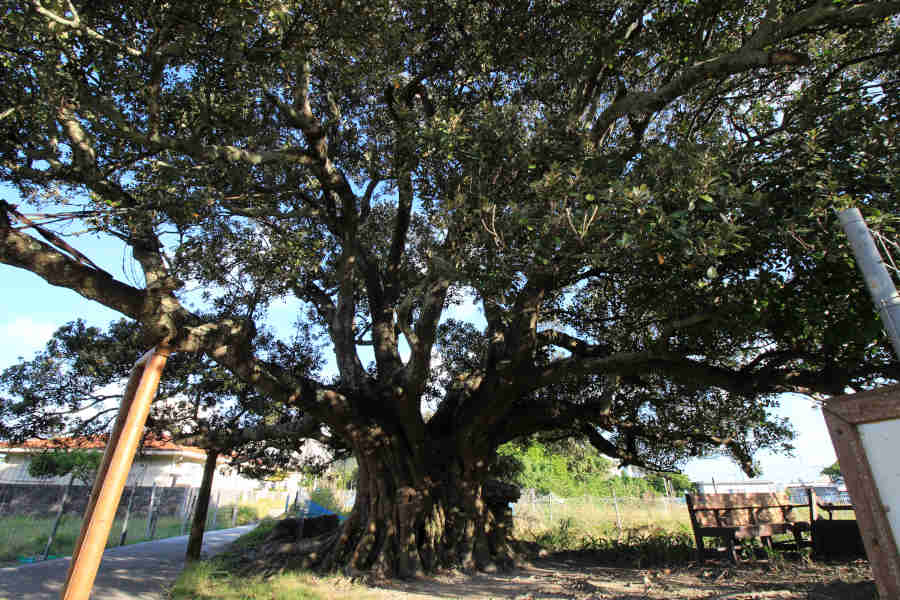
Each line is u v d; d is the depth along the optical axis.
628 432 12.54
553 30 8.65
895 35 7.15
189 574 9.05
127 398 3.46
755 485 25.09
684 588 7.18
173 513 21.97
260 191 9.00
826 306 6.09
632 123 8.96
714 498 10.12
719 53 7.90
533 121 7.77
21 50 6.09
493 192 7.19
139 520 19.72
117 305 6.72
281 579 8.82
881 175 5.64
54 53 6.05
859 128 6.36
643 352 8.21
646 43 8.20
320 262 10.68
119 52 6.70
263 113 8.72
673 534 12.48
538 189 6.02
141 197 7.44
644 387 12.19
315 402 9.27
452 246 7.23
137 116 7.80
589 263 6.39
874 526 2.41
